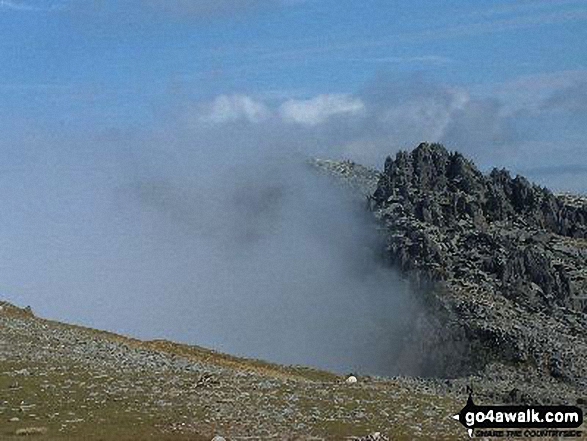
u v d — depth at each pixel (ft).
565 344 553.64
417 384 405.39
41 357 247.29
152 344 319.68
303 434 189.57
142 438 178.09
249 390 229.66
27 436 174.29
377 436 187.42
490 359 552.00
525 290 653.71
